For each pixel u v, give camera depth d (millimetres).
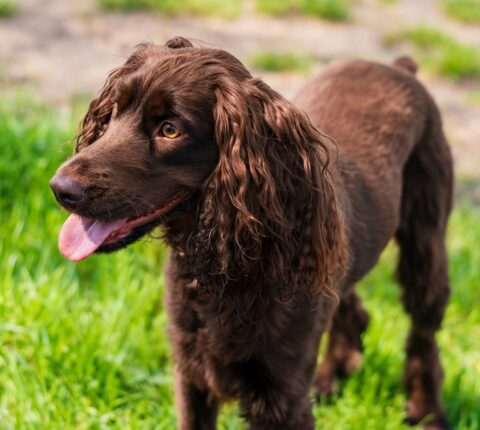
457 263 5305
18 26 8547
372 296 5031
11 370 3742
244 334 3152
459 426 4160
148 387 3926
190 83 2885
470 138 7785
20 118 5762
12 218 4699
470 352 4676
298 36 9688
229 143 2873
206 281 3061
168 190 2939
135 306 4250
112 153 2850
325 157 3096
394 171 3887
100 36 8625
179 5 9633
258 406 3264
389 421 4004
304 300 3162
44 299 4098
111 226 2887
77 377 3781
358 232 3623
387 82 4133
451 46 9859
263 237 3000
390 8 11555
